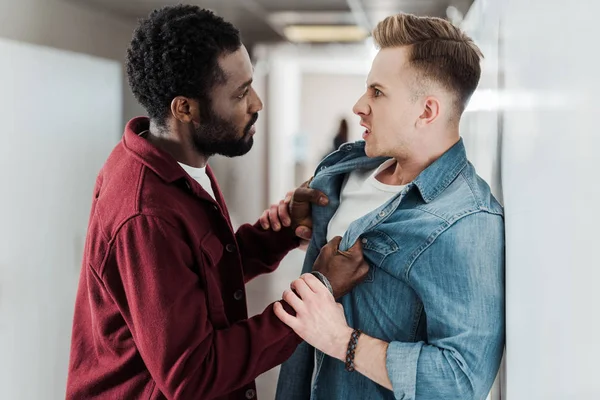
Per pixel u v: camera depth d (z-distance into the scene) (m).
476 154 1.83
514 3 1.24
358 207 1.53
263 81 10.81
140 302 1.29
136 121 1.55
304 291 1.34
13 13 3.56
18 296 3.12
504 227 1.34
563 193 0.90
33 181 3.25
